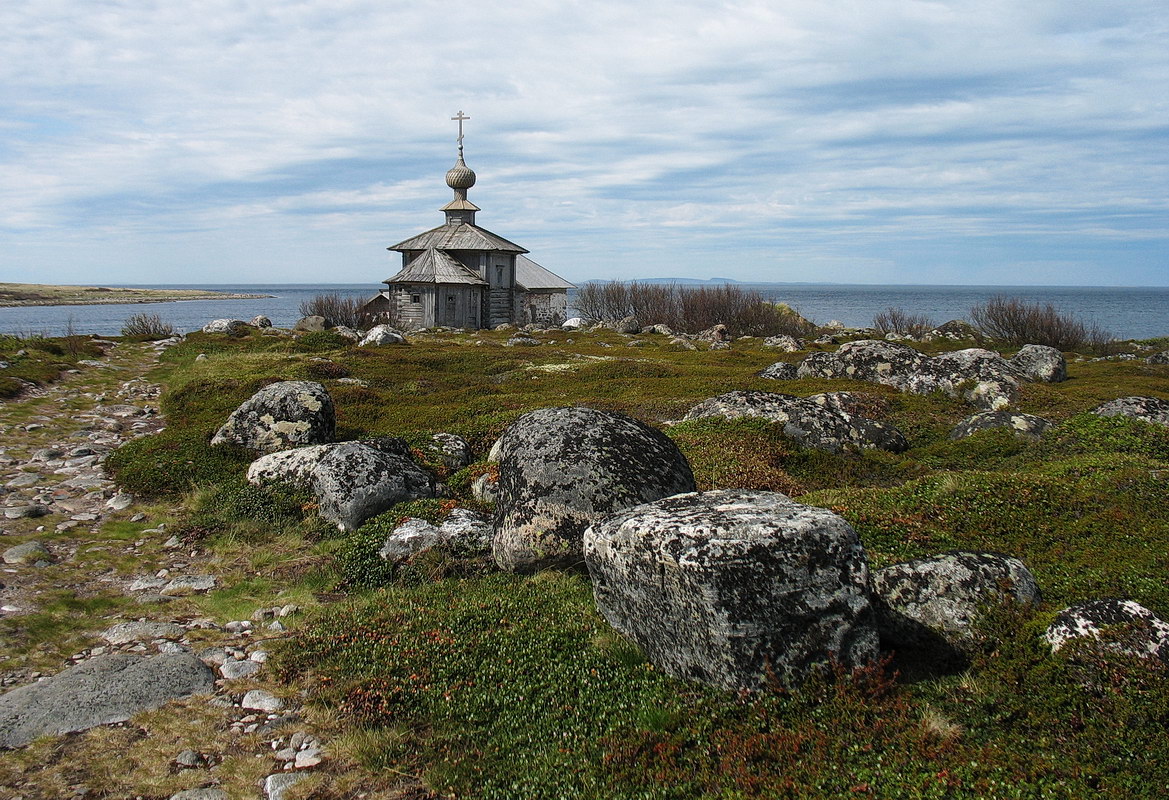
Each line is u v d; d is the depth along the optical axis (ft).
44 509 44.60
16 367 92.48
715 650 24.58
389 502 43.27
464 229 240.94
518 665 27.66
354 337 163.32
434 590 34.71
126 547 40.27
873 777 20.85
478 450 57.52
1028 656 25.43
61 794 20.97
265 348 131.34
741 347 170.30
